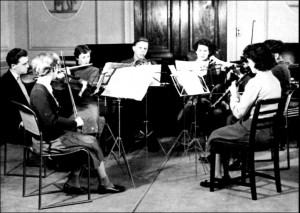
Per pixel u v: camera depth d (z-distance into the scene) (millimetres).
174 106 6270
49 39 7410
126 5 7223
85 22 7348
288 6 7281
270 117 3932
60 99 4602
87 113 4699
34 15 7398
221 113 5199
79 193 4105
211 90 5477
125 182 4426
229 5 7219
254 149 3930
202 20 7109
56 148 3824
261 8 7258
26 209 3758
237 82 4402
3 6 7129
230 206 3787
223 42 7129
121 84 4258
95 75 5098
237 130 4020
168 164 5004
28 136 4551
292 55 6941
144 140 5805
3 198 4012
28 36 7414
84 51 5098
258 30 7297
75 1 7324
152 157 5293
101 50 6406
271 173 4641
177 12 7090
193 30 7117
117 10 7281
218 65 5543
